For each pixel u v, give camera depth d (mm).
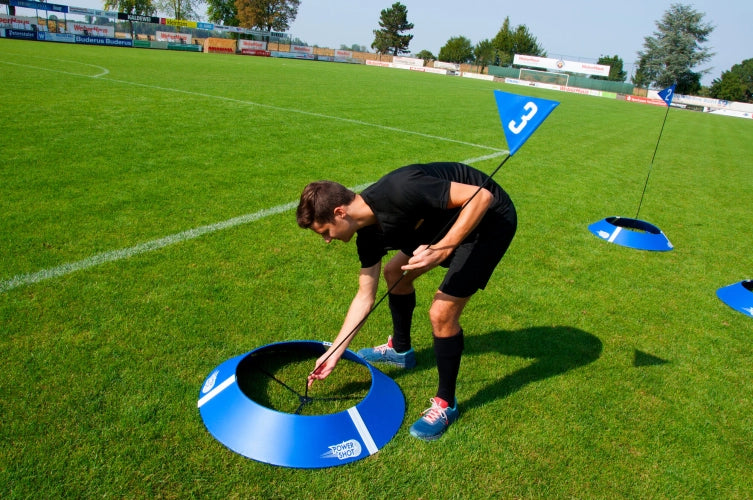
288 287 3484
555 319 3469
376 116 12141
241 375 2533
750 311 3844
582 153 10625
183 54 32312
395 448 2148
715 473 2207
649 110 28656
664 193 7859
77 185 5094
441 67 55406
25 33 31156
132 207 4656
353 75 27359
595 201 6812
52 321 2801
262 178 5988
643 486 2092
